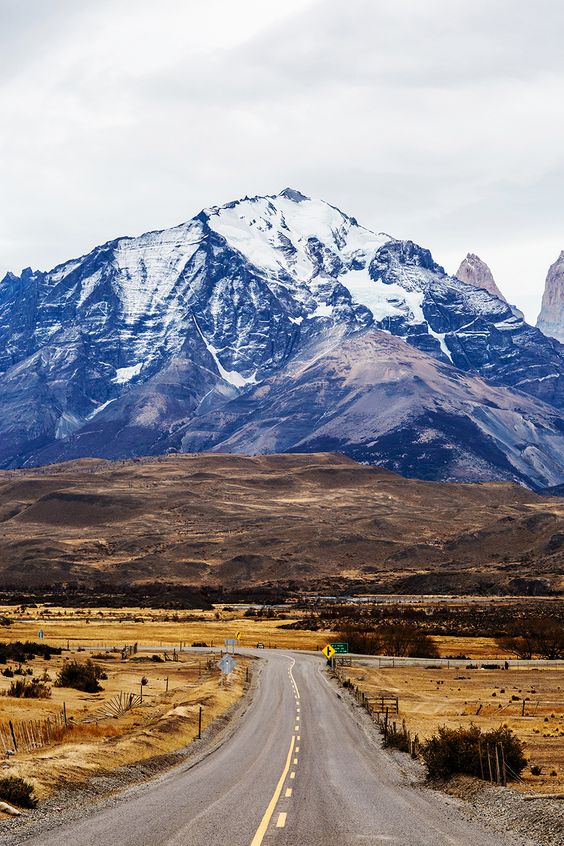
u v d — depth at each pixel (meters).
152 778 41.22
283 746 56.19
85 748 44.72
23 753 47.12
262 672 124.56
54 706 79.19
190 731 60.91
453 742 42.88
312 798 35.62
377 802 35.03
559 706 92.00
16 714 70.88
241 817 30.88
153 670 126.19
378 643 164.88
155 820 30.00
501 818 31.67
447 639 185.38
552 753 57.66
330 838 27.52
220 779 40.91
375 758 51.12
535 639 167.00
